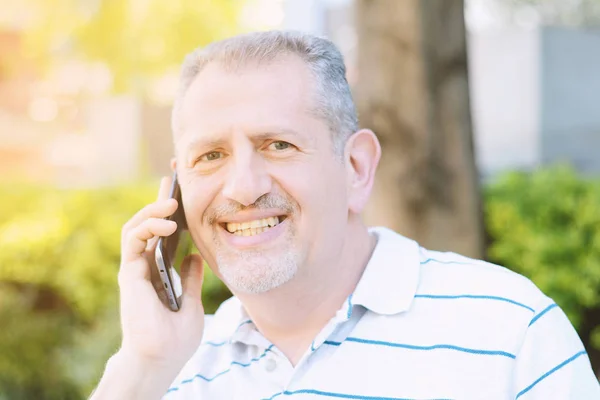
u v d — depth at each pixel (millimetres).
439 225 3066
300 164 1449
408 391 1437
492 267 1561
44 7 7945
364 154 1596
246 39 1501
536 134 7250
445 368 1435
